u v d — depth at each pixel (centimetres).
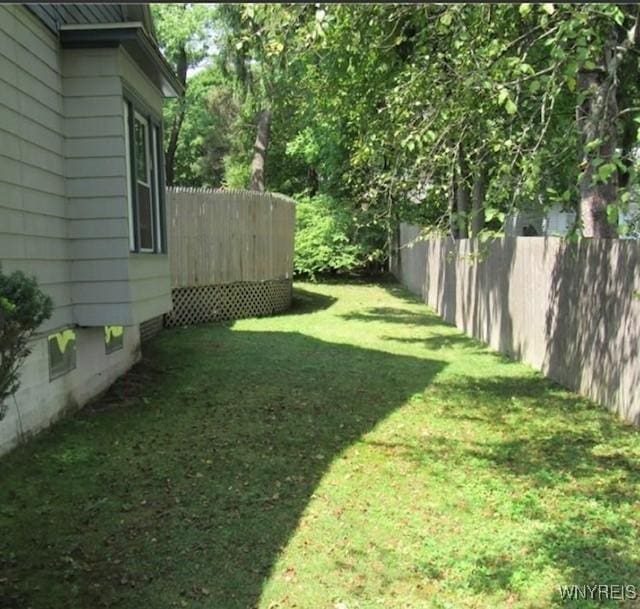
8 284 264
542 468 446
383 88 920
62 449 471
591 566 310
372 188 858
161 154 725
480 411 598
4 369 263
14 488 400
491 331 955
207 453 473
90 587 291
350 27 605
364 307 1450
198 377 720
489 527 354
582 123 553
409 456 473
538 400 636
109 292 567
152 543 333
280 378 721
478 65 498
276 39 507
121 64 562
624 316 565
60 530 347
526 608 277
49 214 525
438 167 670
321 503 386
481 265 1005
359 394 659
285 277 1381
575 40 451
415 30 762
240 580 299
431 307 1448
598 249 614
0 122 444
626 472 436
